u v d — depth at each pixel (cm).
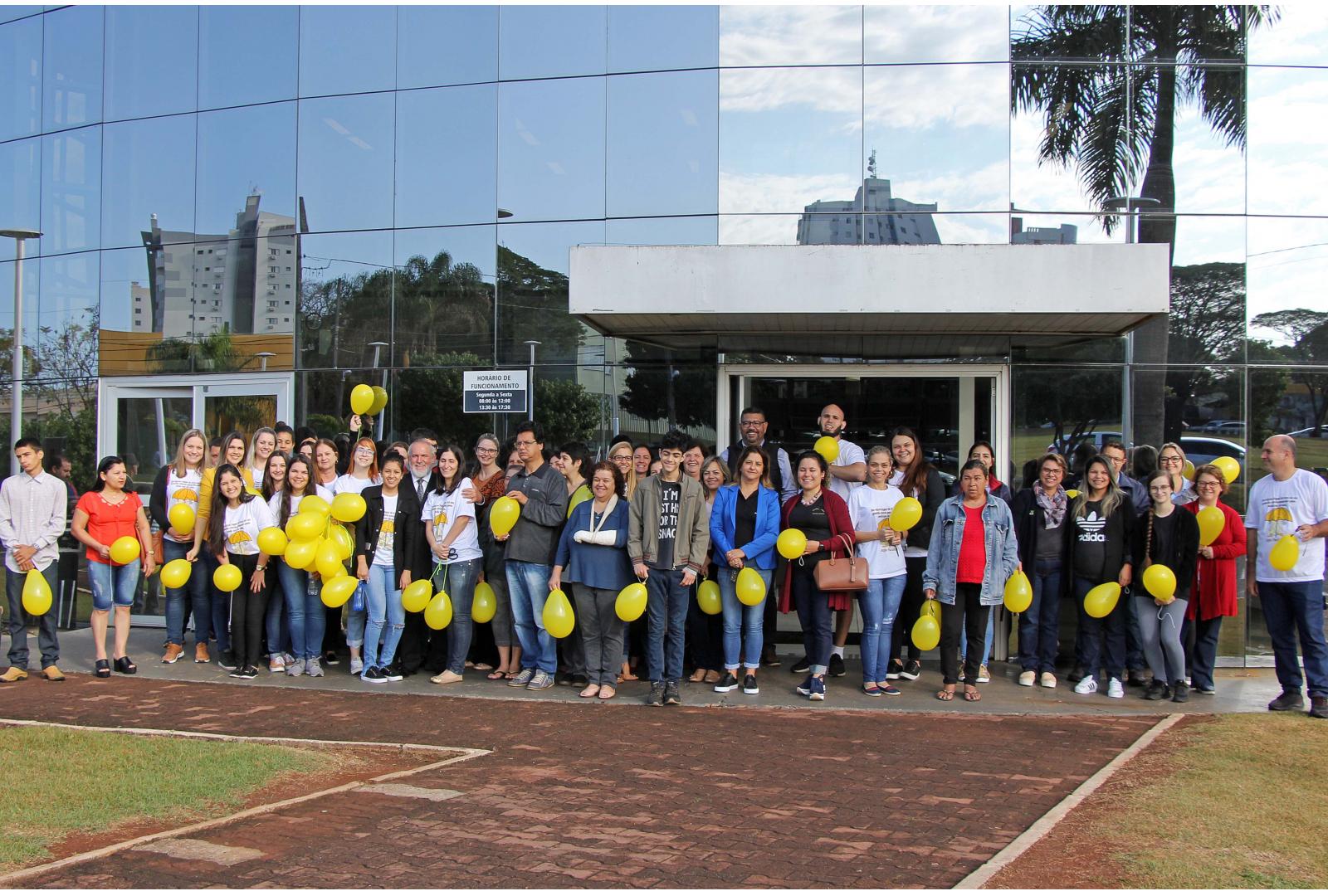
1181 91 1023
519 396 1101
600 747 673
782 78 1057
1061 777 611
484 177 1125
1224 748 672
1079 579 864
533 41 1114
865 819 529
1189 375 1006
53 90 1310
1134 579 852
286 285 1188
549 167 1107
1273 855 478
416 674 931
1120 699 845
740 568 832
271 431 971
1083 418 1005
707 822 521
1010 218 1029
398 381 1142
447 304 1130
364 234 1161
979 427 1040
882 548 845
